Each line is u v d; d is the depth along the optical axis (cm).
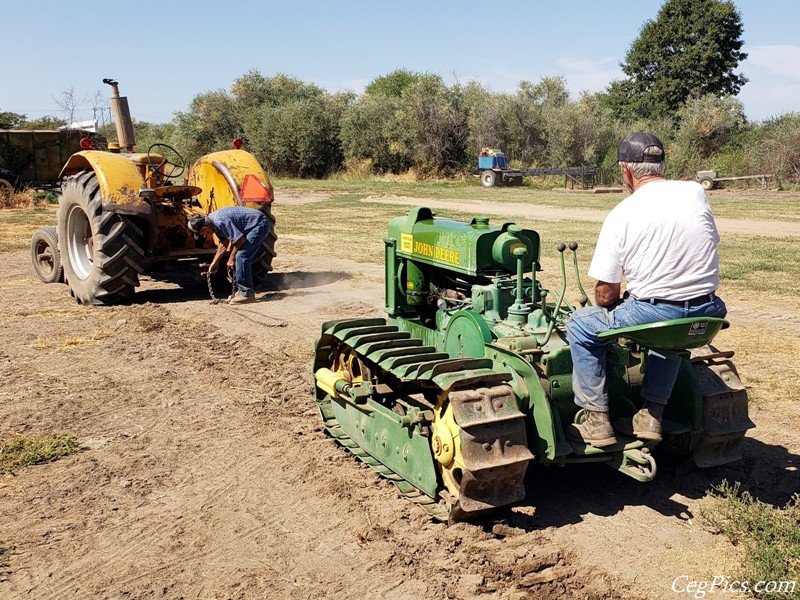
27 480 458
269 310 899
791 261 1242
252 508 423
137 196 888
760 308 905
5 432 529
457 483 390
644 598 337
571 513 416
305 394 615
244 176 971
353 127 3816
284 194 2773
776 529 381
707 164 3341
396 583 348
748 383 631
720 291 1005
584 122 3547
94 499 434
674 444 458
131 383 639
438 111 3666
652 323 356
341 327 507
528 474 466
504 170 3125
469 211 2106
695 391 432
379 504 425
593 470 473
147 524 405
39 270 1071
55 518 412
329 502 429
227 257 966
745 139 3447
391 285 560
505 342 419
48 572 359
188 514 416
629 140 392
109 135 3553
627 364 430
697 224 372
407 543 382
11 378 648
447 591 340
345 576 354
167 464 482
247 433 533
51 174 2152
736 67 4678
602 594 339
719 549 379
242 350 738
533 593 340
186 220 967
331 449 505
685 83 4612
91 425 546
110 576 356
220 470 473
